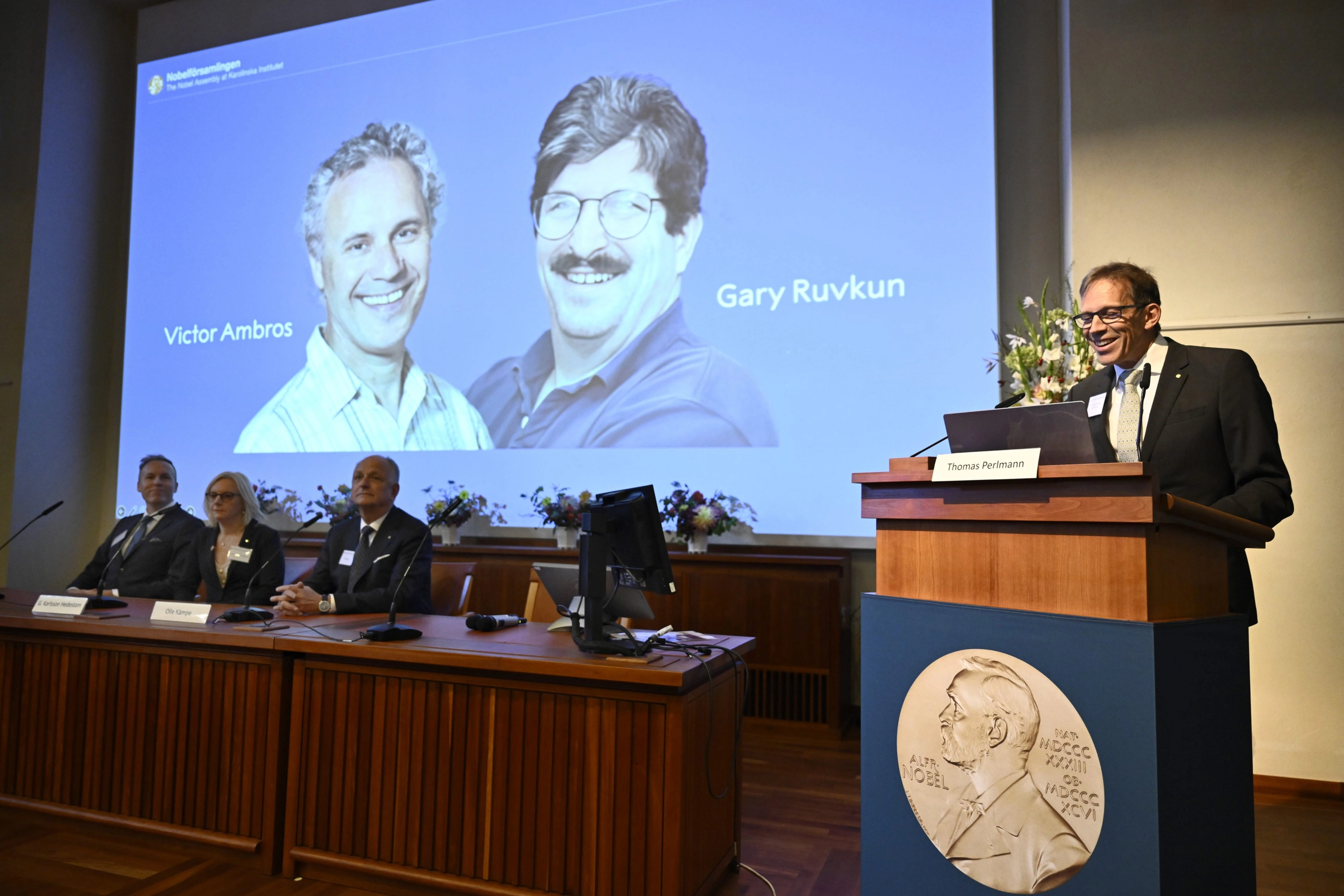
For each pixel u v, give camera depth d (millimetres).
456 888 1944
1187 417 1854
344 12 5148
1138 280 1827
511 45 4730
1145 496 1133
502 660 1919
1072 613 1212
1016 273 3838
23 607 2730
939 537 1370
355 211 4977
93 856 2229
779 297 4066
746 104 4207
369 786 2064
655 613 3855
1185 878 1159
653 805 1809
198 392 5238
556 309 4496
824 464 3932
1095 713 1159
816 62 4098
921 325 3822
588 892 1844
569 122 4562
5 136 5332
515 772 1935
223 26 5445
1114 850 1134
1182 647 1184
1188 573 1276
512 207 4641
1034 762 1211
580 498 4180
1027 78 3895
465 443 4602
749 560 3742
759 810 2684
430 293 4766
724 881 2119
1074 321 2217
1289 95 3135
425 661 1996
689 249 4250
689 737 1842
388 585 2912
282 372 5062
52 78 5301
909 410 3818
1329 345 3031
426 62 4902
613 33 4516
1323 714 2979
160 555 3475
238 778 2193
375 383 4840
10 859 2207
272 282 5137
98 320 5531
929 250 3834
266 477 5012
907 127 3916
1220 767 1284
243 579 3215
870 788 1388
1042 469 1218
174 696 2291
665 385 4234
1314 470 3031
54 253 5289
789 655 3666
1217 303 3156
